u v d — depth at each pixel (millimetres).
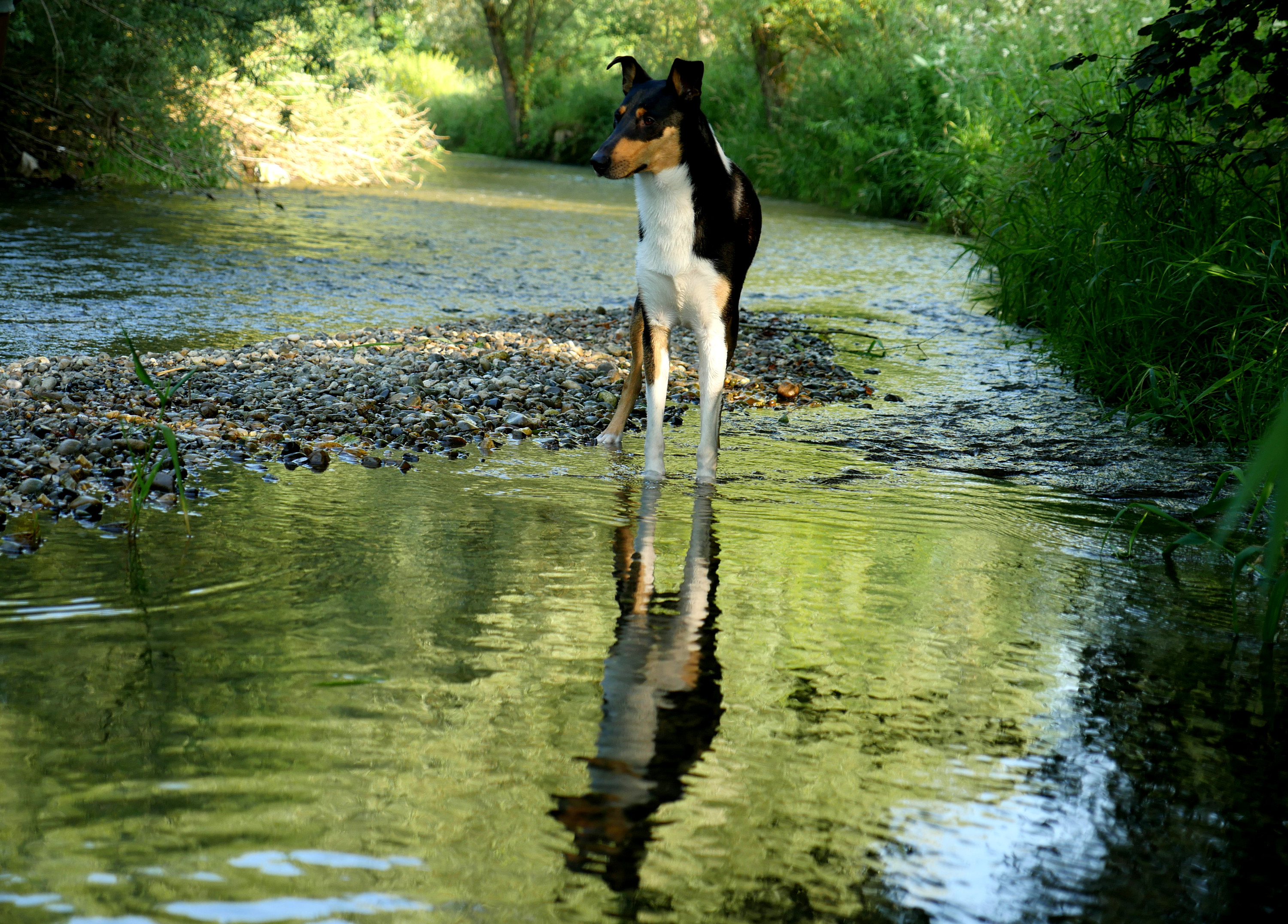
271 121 16609
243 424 4594
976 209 9984
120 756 2006
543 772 2014
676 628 2742
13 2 6277
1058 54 10961
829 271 10734
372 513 3602
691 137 4027
